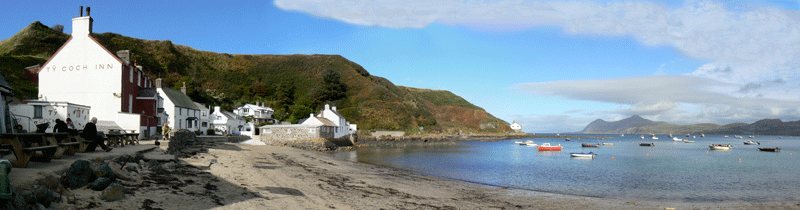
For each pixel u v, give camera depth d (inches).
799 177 1334.9
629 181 1190.9
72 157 561.6
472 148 3243.1
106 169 446.0
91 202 378.6
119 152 703.7
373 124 4712.1
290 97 5551.2
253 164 1037.8
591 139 7844.5
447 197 778.8
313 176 923.4
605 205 775.7
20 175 364.5
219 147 1659.7
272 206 512.4
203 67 6161.4
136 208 398.9
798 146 4835.1
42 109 1262.3
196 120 2694.4
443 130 5497.1
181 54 6141.7
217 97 4589.1
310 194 646.5
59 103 1290.6
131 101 1779.0
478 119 7155.5
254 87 5629.9
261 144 2500.0
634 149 3700.8
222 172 752.3
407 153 2383.1
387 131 4463.6
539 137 7554.1
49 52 4320.9
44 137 479.8
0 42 4584.2
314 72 6338.6
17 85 2596.0
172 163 722.8
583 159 2170.3
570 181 1176.8
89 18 1704.0
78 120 1385.3
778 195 959.6
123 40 5639.8
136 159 666.8
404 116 5022.1
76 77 1675.7
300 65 6648.6
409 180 1042.7
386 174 1167.6
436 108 7303.2
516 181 1155.3
